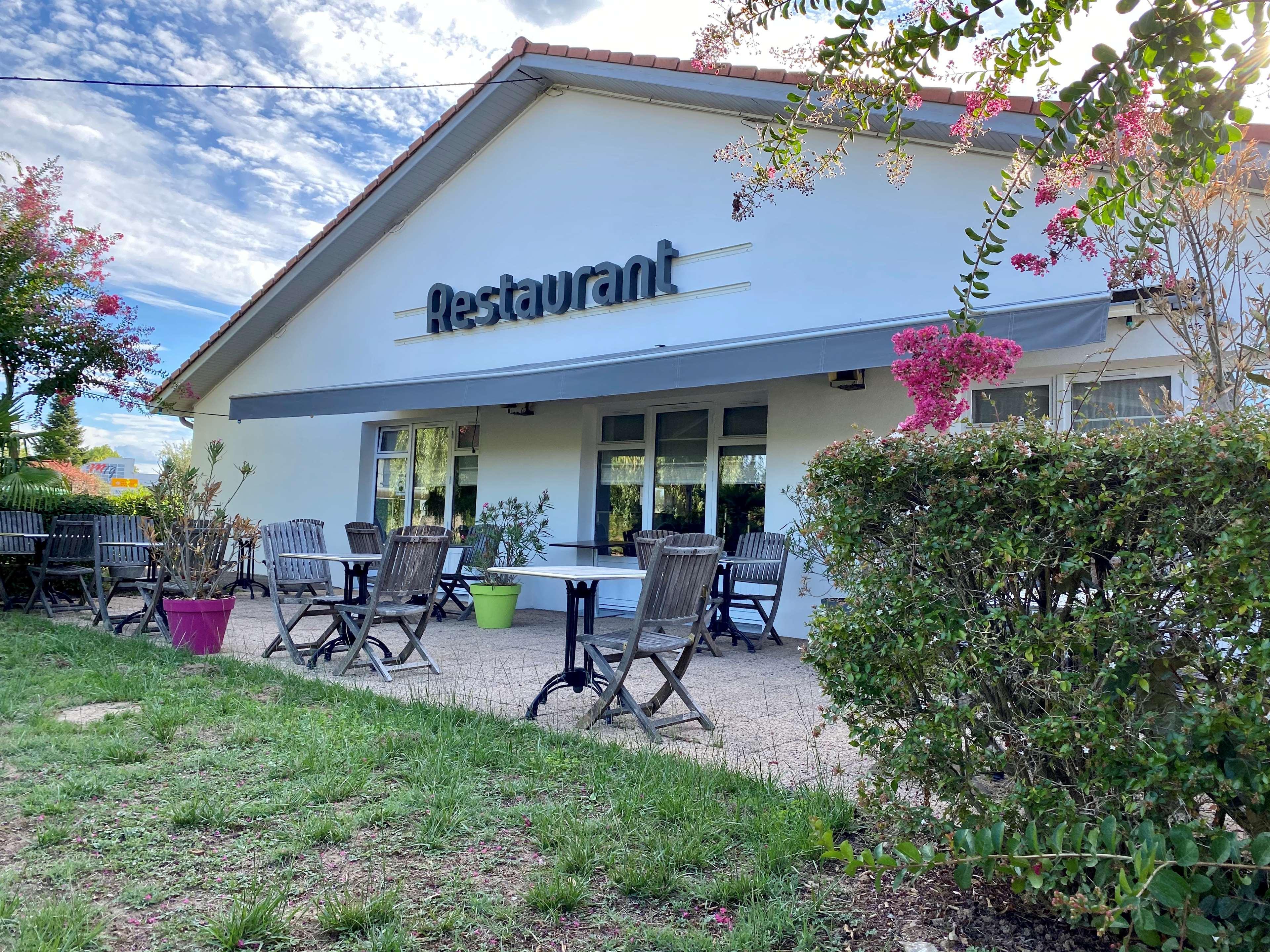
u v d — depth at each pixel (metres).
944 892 2.54
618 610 10.04
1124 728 2.16
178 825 3.01
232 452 14.52
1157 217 2.48
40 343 10.41
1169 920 1.88
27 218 10.08
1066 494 2.27
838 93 2.47
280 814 3.14
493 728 4.37
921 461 2.51
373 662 5.91
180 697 4.91
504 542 9.43
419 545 6.09
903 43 2.19
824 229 8.12
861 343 6.31
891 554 2.61
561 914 2.43
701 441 9.53
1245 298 4.22
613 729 4.64
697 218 9.13
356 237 12.48
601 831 2.97
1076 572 2.36
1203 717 2.01
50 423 10.54
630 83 9.26
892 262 7.63
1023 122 6.25
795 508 8.14
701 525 9.44
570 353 10.17
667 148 9.46
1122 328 6.23
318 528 8.40
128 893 2.48
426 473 12.02
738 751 4.14
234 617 9.41
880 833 2.83
